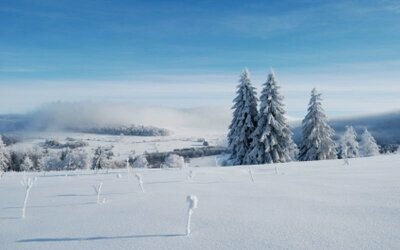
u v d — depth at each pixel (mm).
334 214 5859
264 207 6676
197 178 12734
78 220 6402
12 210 7789
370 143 59312
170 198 8242
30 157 88938
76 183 12805
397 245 4168
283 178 11500
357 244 4266
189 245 4547
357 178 10445
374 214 5719
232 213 6270
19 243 5078
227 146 42469
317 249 4145
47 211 7508
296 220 5547
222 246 4438
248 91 40625
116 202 8125
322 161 21875
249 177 12500
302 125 44438
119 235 5199
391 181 9281
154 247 4531
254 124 40781
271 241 4520
